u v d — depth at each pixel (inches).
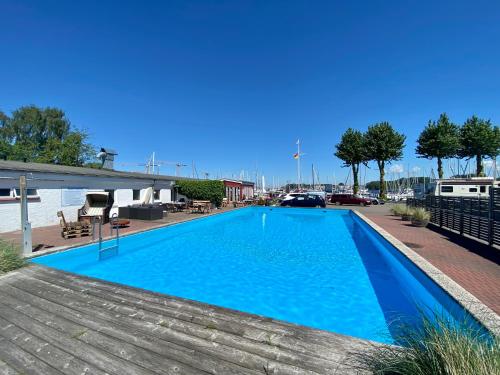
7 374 110.5
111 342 131.7
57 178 575.8
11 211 494.9
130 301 177.9
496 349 87.0
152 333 139.1
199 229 644.7
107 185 712.4
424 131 1595.7
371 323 198.1
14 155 1481.3
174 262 358.3
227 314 158.7
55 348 127.8
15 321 153.6
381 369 102.3
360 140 1768.0
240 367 111.9
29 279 221.5
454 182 1024.2
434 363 89.3
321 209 1052.5
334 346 125.3
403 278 295.3
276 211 1060.5
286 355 119.1
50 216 561.9
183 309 165.5
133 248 440.1
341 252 414.6
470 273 237.3
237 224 731.4
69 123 1734.7
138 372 109.7
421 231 476.4
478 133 1544.0
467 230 416.2
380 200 1552.7
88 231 453.1
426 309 213.5
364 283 280.8
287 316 210.8
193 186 1026.1
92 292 193.6
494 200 339.6
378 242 467.8
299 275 306.5
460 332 98.3
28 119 1595.7
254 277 299.9
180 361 116.3
